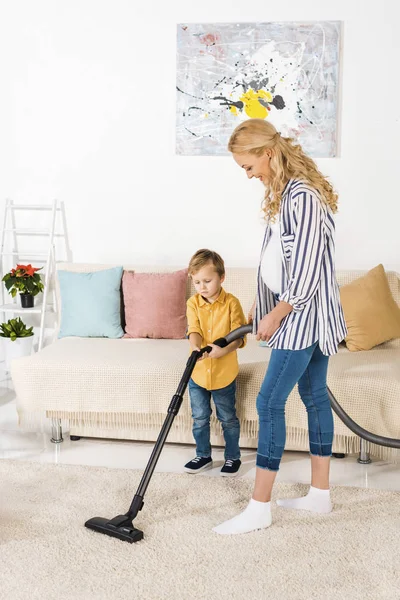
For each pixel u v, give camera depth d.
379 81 3.84
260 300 2.50
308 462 3.01
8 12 4.09
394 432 2.85
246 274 3.66
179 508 2.57
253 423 3.02
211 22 3.92
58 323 3.88
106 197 4.16
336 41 3.82
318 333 2.33
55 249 4.25
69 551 2.26
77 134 4.13
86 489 2.71
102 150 4.12
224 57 3.92
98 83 4.07
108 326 3.65
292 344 2.30
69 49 4.06
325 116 3.88
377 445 2.95
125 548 2.28
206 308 2.91
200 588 2.05
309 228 2.23
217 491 2.71
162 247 4.16
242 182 4.02
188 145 4.03
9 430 3.42
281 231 2.31
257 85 3.91
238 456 2.94
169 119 4.04
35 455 3.10
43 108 4.14
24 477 2.82
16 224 4.27
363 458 3.01
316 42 3.84
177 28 3.94
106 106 4.08
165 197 4.11
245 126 2.31
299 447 3.05
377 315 3.38
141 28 3.98
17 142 4.19
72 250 4.24
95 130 4.11
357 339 3.32
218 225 4.08
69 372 3.08
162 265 4.07
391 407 2.83
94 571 2.14
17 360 3.15
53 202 4.12
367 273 3.57
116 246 4.20
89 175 4.16
